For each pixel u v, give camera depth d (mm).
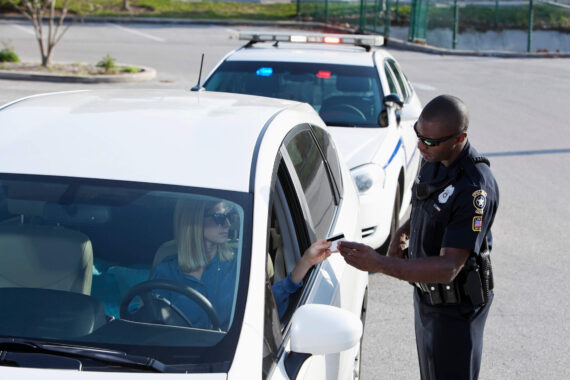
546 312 5781
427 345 3441
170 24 29078
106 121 3102
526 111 14797
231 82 7281
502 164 10523
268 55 7562
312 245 3080
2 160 2834
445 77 18906
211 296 2559
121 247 2695
